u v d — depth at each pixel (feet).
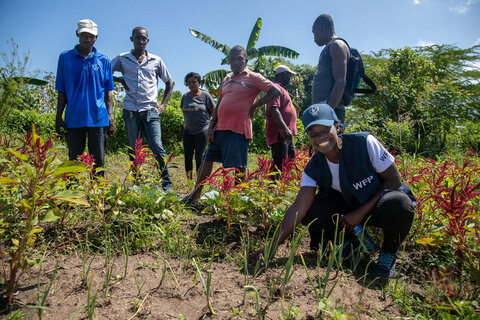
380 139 18.03
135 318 5.27
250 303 5.81
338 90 10.25
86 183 8.38
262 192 9.28
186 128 17.17
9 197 7.75
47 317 5.11
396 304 5.99
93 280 6.28
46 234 7.98
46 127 36.99
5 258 6.70
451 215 6.47
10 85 18.01
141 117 14.16
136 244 7.88
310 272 7.06
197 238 8.88
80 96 11.47
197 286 6.34
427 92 40.45
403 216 6.77
